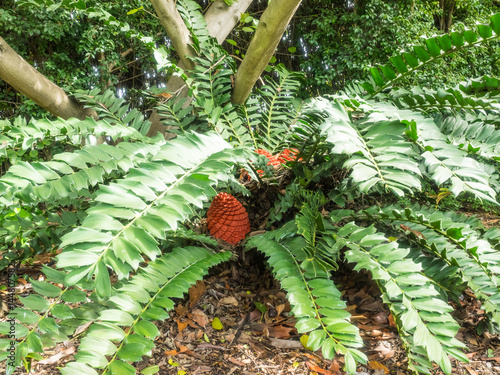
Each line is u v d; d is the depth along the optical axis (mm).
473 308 1674
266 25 1825
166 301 1039
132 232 754
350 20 6168
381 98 1784
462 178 1210
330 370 1287
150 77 5969
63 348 1379
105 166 1020
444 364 868
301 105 2494
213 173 939
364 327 1536
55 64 4926
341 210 1540
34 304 923
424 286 1066
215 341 1454
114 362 803
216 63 2215
